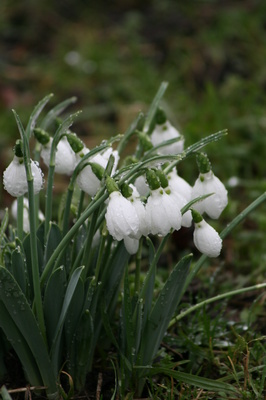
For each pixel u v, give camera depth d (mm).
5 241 2822
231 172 4613
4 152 5156
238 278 3615
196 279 3602
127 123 5488
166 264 3900
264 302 3396
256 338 3041
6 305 2379
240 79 6164
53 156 2510
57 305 2510
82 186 2436
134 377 2670
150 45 6902
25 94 6184
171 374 2605
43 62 6645
